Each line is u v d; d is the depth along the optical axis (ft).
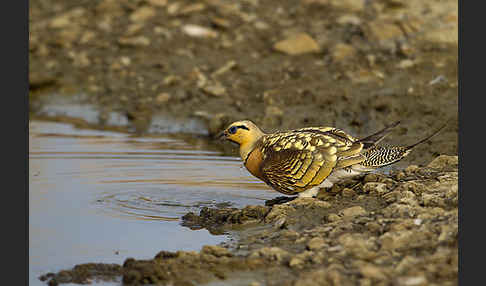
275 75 59.93
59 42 71.87
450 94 52.26
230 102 57.16
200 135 53.52
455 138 45.88
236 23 70.18
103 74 66.28
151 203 37.42
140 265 28.27
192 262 28.32
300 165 34.65
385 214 31.30
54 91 64.90
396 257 27.17
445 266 25.57
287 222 32.17
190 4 74.84
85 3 79.82
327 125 51.19
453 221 29.35
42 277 28.58
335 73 58.29
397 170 41.09
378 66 58.08
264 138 36.63
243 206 36.55
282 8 72.18
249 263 27.84
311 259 27.71
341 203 33.99
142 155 47.32
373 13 67.51
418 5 67.72
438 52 58.75
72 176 42.32
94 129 55.67
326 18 68.33
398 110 51.19
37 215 35.58
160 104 59.16
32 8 79.56
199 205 36.99
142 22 73.05
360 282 24.88
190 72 62.39
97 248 31.45
